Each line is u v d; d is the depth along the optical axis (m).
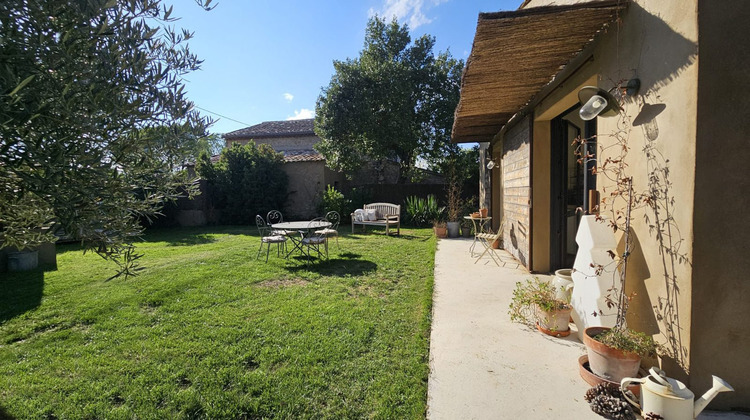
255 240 8.80
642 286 2.14
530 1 4.03
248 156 12.78
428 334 2.87
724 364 1.73
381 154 13.48
